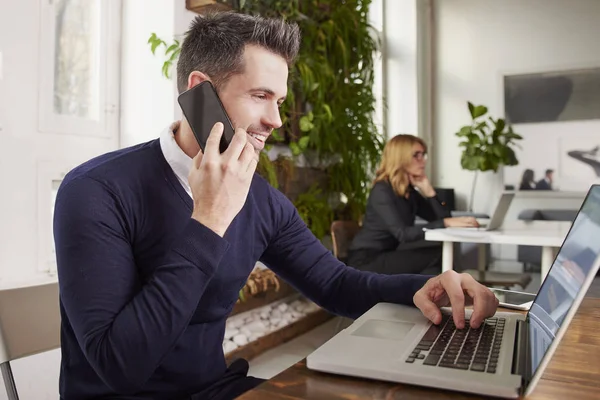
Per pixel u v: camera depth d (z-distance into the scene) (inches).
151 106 97.7
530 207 205.2
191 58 37.8
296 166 134.4
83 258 32.1
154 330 29.1
